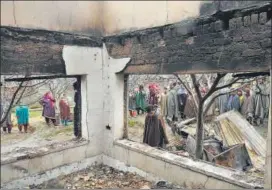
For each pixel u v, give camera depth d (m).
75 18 5.11
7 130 9.18
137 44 4.85
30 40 4.47
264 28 3.19
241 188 3.68
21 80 4.71
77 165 5.41
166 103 9.34
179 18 4.16
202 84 9.66
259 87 9.24
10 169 4.43
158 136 6.33
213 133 7.16
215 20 3.66
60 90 11.21
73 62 5.10
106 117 5.72
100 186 4.74
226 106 9.42
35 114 11.32
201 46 3.87
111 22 5.36
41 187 4.68
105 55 5.57
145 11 4.69
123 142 5.51
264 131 8.49
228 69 3.58
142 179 5.04
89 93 5.43
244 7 3.32
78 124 5.67
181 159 4.62
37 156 4.77
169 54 4.34
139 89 11.28
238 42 3.45
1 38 4.12
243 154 5.65
